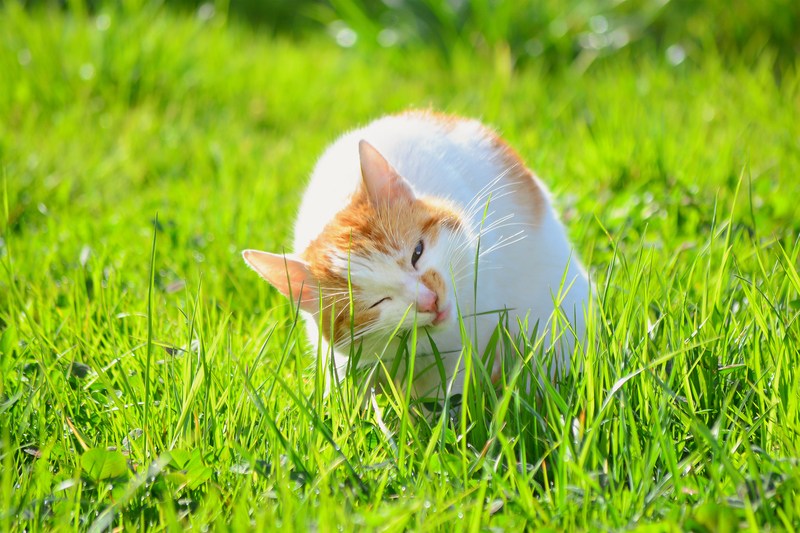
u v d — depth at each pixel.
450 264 2.04
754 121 4.27
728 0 6.55
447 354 2.18
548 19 7.05
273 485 1.60
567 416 1.63
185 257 3.18
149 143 4.96
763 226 2.99
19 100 5.37
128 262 3.15
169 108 5.63
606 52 6.61
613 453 1.63
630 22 6.93
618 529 1.39
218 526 1.44
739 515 1.41
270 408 1.91
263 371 2.17
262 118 5.76
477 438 1.78
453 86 6.32
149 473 1.56
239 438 1.80
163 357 2.29
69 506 1.51
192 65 6.18
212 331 2.29
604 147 3.91
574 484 1.57
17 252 3.20
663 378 1.85
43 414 1.92
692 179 3.51
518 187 2.41
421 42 7.21
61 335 2.46
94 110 5.49
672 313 2.04
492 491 1.58
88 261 3.12
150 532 1.53
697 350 1.89
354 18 7.68
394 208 2.12
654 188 3.48
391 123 2.56
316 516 1.51
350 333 2.12
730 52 6.28
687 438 1.71
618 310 2.10
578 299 2.41
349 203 2.21
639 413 1.76
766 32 6.36
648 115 4.41
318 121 5.68
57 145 4.60
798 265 2.49
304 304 2.14
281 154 4.69
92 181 4.24
